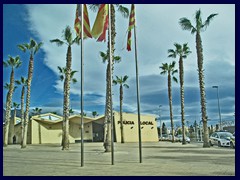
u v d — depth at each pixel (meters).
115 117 55.25
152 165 13.22
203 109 28.28
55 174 10.95
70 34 27.83
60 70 39.94
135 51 14.88
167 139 61.41
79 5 14.82
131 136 56.34
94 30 15.54
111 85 15.27
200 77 28.41
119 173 10.91
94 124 63.66
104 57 27.67
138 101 14.45
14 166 13.95
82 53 13.76
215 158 16.47
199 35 28.72
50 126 59.25
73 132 61.16
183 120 37.06
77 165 13.71
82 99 13.48
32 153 23.86
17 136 61.56
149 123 59.22
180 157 17.25
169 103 44.41
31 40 33.72
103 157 17.86
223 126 46.22
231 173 10.75
